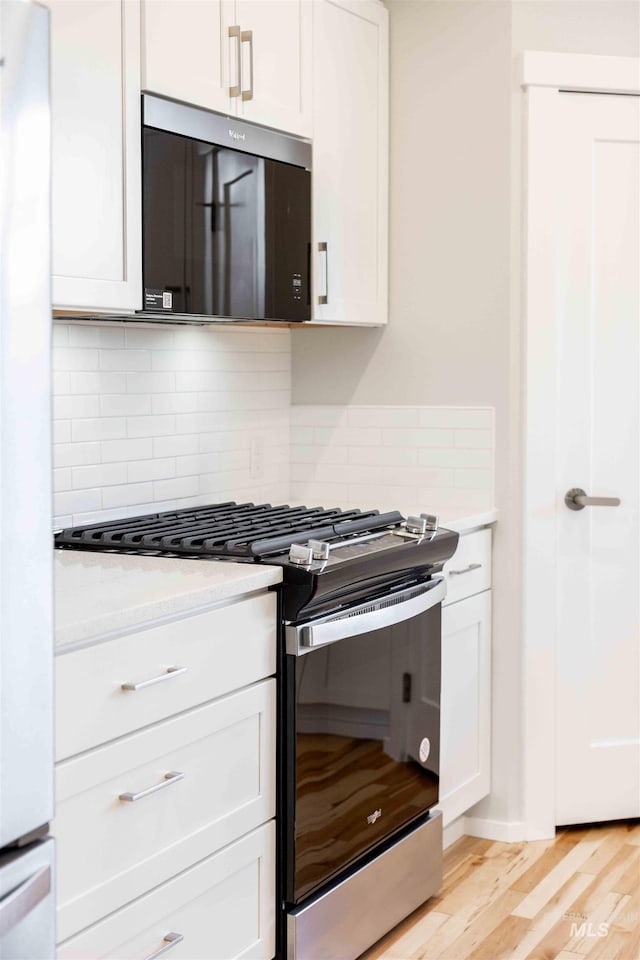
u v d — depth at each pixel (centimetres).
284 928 228
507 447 316
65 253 213
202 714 202
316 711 232
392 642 258
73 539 249
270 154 271
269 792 224
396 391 333
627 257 318
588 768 325
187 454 303
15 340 122
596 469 321
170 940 196
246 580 210
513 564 317
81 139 216
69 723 171
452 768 300
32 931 130
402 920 271
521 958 251
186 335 301
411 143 325
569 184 313
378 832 254
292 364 351
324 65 293
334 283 302
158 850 193
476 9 312
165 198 238
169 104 237
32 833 132
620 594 324
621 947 255
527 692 317
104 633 175
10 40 119
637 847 315
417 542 259
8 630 123
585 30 310
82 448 266
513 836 320
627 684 326
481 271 317
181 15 240
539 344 312
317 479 348
